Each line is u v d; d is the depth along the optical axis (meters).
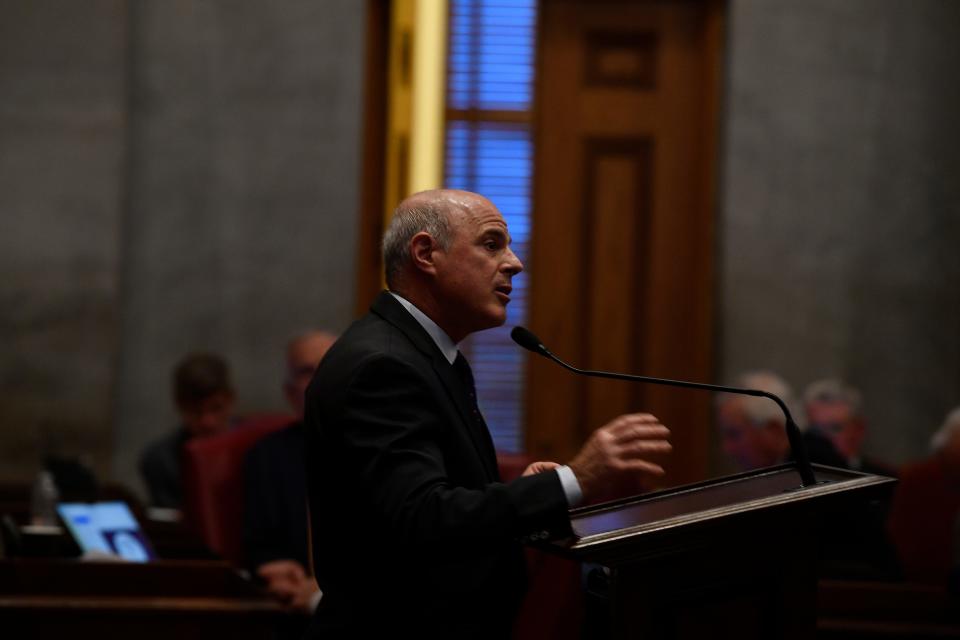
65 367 21.83
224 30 22.39
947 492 17.75
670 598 6.99
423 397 7.55
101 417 21.84
